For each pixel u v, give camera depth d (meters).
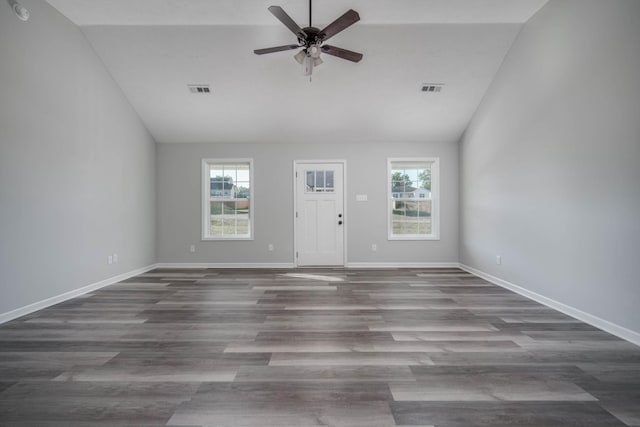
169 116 5.32
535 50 3.61
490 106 4.65
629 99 2.45
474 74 4.50
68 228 3.72
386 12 3.62
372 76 4.56
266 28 3.91
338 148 5.94
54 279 3.50
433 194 5.94
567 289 3.12
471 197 5.32
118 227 4.72
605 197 2.67
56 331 2.66
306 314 3.11
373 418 1.53
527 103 3.76
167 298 3.72
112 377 1.91
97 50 4.19
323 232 5.95
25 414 1.56
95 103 4.21
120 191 4.78
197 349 2.31
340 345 2.38
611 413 1.57
